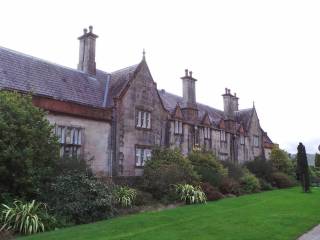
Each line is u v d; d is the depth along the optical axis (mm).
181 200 19250
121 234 10836
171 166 21172
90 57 25594
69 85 22641
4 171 13070
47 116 19438
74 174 15289
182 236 10461
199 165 25969
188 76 32469
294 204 18859
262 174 33500
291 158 44562
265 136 52938
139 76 25781
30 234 11266
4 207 12406
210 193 21109
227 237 10461
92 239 10125
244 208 16938
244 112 45750
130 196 17328
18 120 13750
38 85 20406
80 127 21156
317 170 50781
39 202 13469
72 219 13516
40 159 14367
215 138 35750
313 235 11461
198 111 36094
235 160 39156
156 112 27219
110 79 26812
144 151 25500
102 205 14312
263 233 11133
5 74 19078
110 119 23016
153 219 13422
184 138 30438
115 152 23031
